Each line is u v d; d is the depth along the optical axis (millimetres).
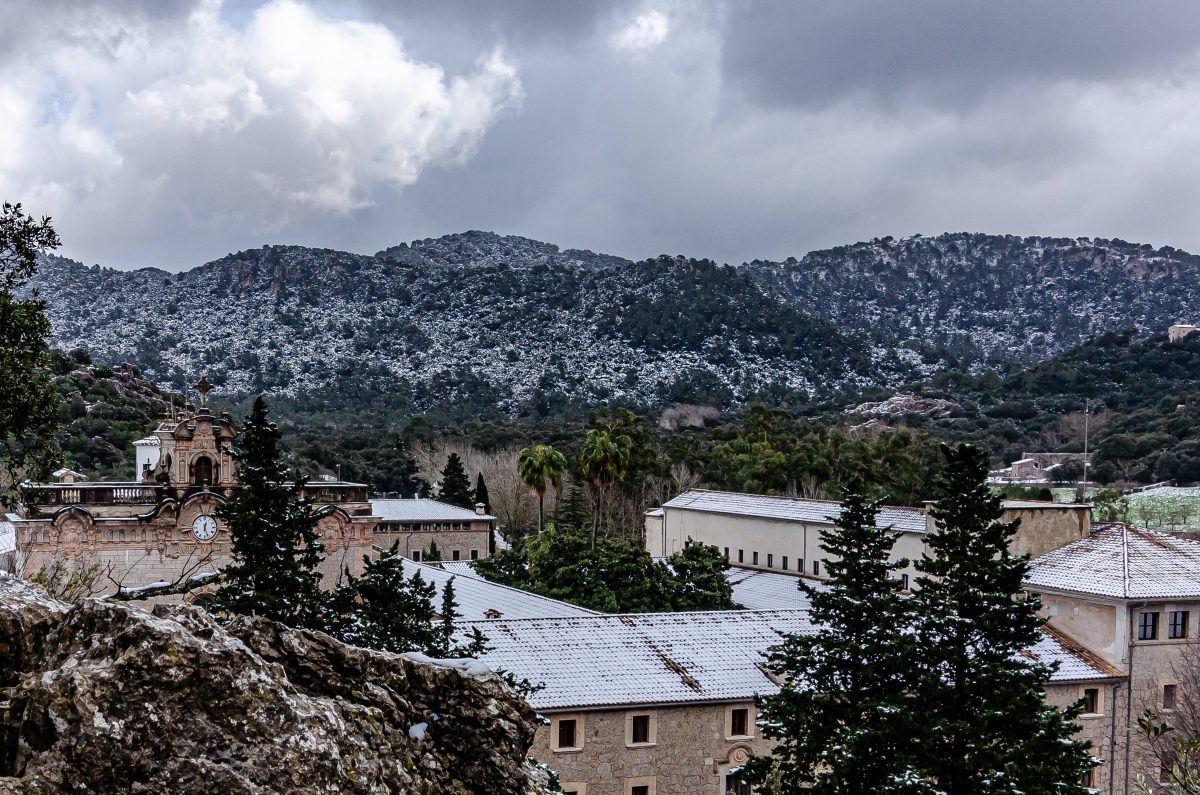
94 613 11984
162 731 10938
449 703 14305
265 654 13586
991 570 32562
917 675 32156
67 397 131125
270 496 38094
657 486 136125
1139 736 49844
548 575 71312
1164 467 157625
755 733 43500
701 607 69250
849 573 34469
